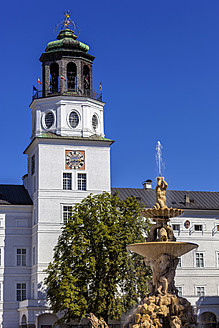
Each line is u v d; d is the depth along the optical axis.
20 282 84.31
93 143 85.69
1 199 86.88
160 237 36.72
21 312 81.19
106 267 65.88
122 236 67.56
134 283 65.81
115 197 71.94
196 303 84.31
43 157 83.94
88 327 77.00
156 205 37.31
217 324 84.62
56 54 86.25
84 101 86.31
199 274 92.62
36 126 86.25
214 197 99.56
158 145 44.28
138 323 34.56
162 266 35.84
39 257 81.12
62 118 85.31
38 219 82.19
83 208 70.94
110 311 64.88
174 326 34.19
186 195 95.94
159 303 34.94
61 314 77.81
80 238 68.31
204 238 94.06
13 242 85.44
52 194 83.19
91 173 85.06
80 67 86.75
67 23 88.88
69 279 66.06
